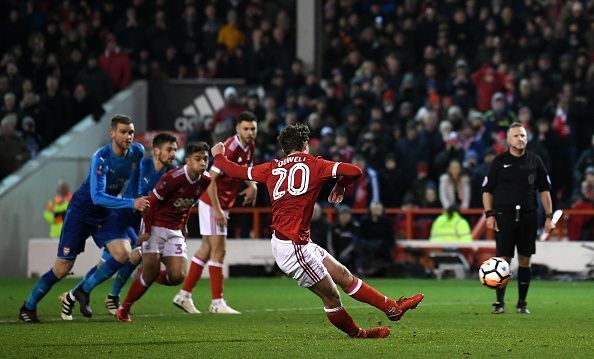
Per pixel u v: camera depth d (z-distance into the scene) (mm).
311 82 71062
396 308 26750
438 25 73438
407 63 72625
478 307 39188
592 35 71562
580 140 65875
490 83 67688
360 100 69000
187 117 76562
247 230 64688
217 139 65750
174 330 29969
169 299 44250
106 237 33625
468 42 73062
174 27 79000
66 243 32906
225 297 45406
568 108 65188
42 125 70062
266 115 68750
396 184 63438
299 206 25094
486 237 60938
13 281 58438
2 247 63969
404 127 66438
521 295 36469
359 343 25953
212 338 27625
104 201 31203
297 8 75938
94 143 71625
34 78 74125
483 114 65875
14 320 33875
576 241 58969
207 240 37094
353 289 26625
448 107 67688
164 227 33188
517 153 36062
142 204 30641
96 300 43594
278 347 25203
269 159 64250
